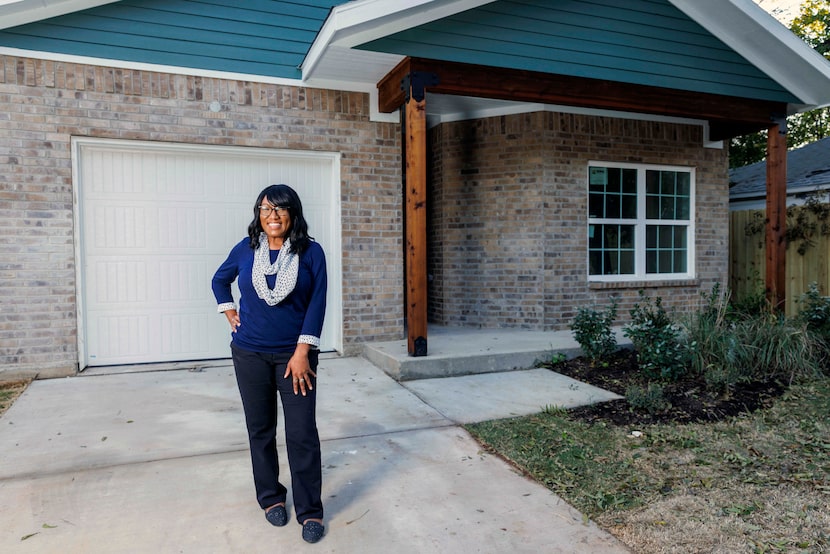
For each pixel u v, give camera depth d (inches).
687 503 122.9
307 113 251.0
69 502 120.2
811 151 481.7
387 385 214.8
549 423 173.5
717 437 163.2
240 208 249.9
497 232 309.9
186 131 233.1
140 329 239.0
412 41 216.5
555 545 105.6
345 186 259.0
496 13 229.6
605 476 136.7
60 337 221.6
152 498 122.3
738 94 277.1
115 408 183.9
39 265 217.5
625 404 191.3
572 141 306.0
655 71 260.1
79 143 221.9
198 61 233.8
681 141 333.1
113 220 232.7
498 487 130.2
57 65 215.8
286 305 105.4
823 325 251.3
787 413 183.6
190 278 245.1
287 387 105.7
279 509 111.8
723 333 228.7
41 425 167.2
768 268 293.3
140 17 225.0
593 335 241.6
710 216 344.2
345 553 102.0
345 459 145.3
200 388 207.6
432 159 328.2
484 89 231.1
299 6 246.8
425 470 139.2
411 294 227.5
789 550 104.0
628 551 103.7
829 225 344.5
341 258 259.1
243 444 154.3
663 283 328.8
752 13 255.8
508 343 260.7
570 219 306.5
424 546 104.7
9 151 211.5
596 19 247.9
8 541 104.3
